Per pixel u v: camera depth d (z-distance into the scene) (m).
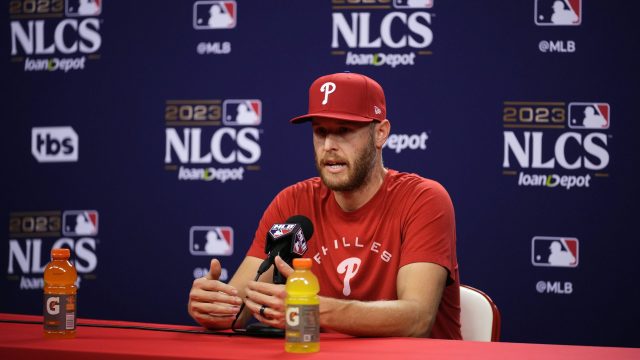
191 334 7.10
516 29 13.21
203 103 14.08
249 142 13.95
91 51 14.40
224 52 14.02
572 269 13.09
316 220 9.04
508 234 13.22
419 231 8.36
